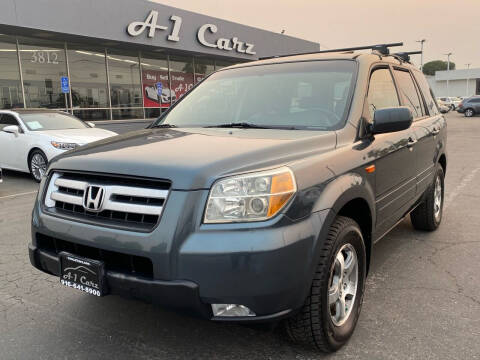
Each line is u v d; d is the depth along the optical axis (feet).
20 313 10.58
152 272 7.22
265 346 8.98
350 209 9.57
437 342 8.97
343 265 8.76
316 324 7.93
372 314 10.21
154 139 9.42
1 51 51.39
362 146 9.68
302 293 7.42
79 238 7.86
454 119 110.42
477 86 249.34
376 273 12.63
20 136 30.50
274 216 7.10
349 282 9.20
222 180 7.12
